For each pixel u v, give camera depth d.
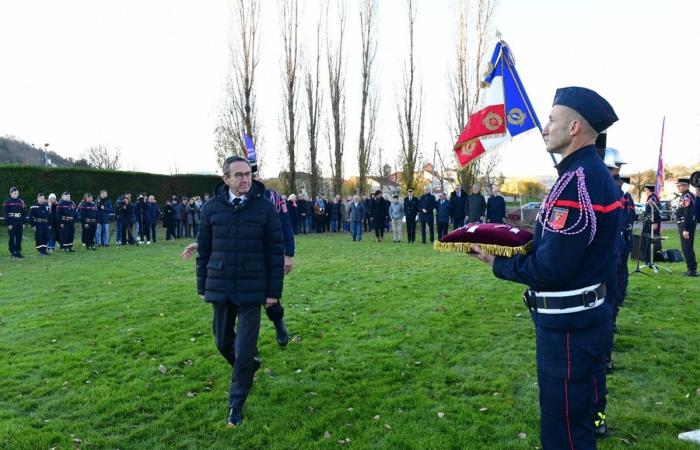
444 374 4.82
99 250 16.84
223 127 30.53
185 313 7.21
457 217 17.39
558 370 2.42
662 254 11.65
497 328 6.28
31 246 18.66
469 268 11.12
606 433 3.66
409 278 9.88
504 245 2.54
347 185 33.69
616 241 2.42
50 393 4.53
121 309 7.50
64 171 26.47
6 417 4.05
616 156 5.07
